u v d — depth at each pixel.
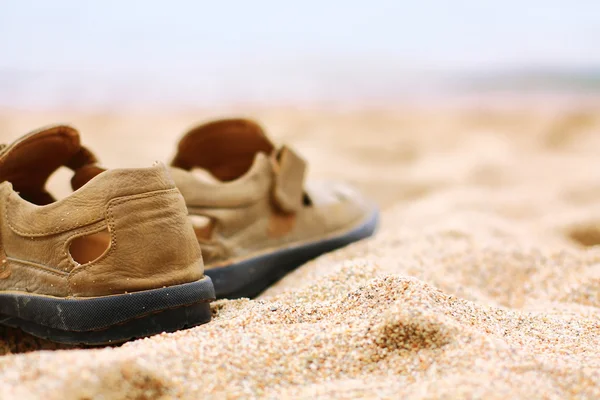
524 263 0.76
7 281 0.61
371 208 0.85
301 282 0.70
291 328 0.56
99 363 0.49
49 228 0.59
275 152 0.74
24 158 0.64
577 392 0.50
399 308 0.55
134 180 0.58
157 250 0.58
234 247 0.69
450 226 0.86
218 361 0.52
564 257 0.76
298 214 0.74
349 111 2.83
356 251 0.76
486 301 0.68
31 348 0.61
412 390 0.50
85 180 0.66
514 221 1.06
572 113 2.74
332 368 0.53
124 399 0.49
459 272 0.74
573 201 1.29
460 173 1.62
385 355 0.53
